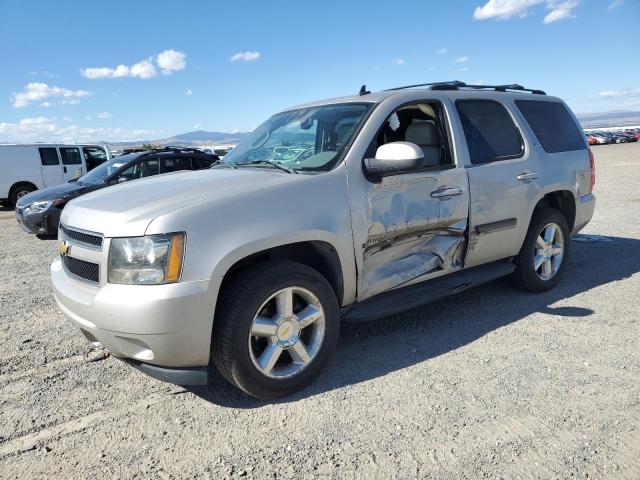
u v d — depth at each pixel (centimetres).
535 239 477
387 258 371
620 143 7031
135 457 259
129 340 280
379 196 353
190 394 324
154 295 270
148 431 283
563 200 531
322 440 268
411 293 385
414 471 241
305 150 382
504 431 270
